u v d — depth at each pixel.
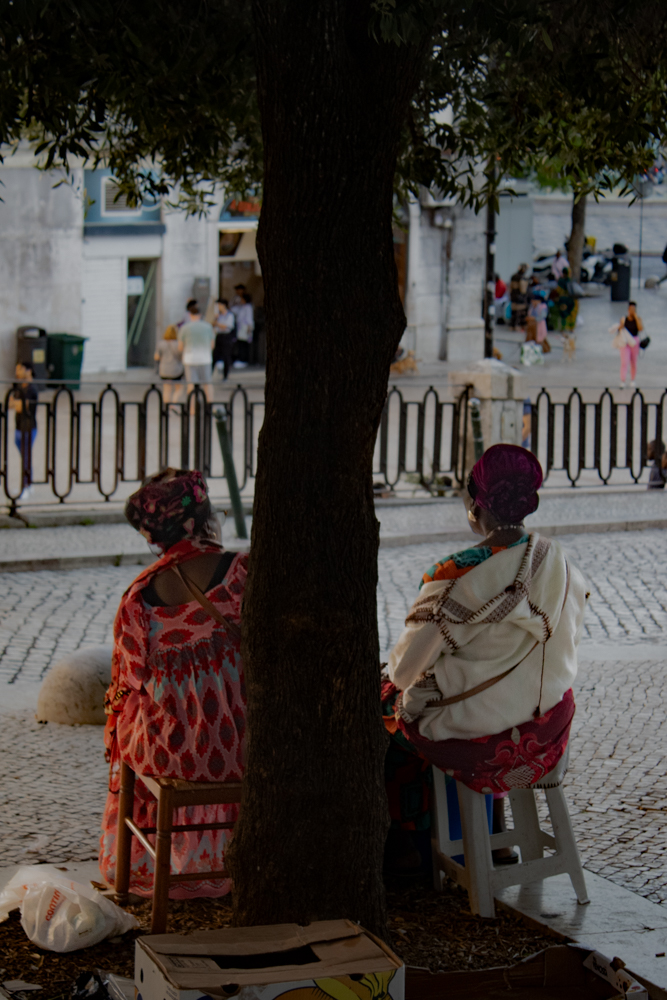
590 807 5.12
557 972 3.24
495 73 4.99
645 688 6.98
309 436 3.00
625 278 38.41
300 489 3.02
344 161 2.91
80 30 3.84
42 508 12.46
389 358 3.04
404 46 2.93
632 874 4.37
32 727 6.22
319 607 3.05
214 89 4.91
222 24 4.00
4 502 12.89
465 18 2.97
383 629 8.33
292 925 2.95
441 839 4.11
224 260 30.16
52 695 6.31
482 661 3.84
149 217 27.14
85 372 27.42
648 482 14.35
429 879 4.27
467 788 3.95
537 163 6.28
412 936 3.80
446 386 25.16
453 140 5.57
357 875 3.20
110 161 5.95
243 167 6.38
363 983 2.65
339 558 3.05
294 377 2.99
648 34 4.17
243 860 3.24
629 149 5.48
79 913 3.65
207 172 6.25
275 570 3.07
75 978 3.42
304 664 3.09
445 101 5.41
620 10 3.89
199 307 28.12
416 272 30.00
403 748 4.19
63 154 4.63
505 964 3.60
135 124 5.27
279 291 2.98
